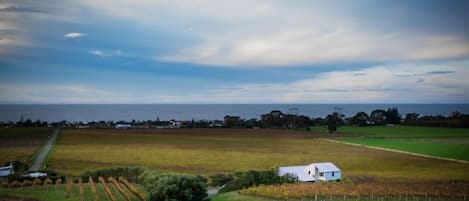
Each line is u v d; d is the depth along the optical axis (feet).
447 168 374.22
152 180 254.88
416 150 503.20
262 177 281.33
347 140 640.99
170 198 212.64
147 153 480.64
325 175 299.38
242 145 582.35
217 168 378.12
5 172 322.14
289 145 579.07
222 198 237.66
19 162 366.02
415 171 357.82
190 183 220.02
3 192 251.19
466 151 486.79
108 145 561.84
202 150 516.73
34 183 271.90
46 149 499.51
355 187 255.70
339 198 230.68
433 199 230.89
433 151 491.72
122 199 233.35
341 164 403.95
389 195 239.50
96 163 397.60
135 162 407.23
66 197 236.02
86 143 581.12
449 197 235.61
